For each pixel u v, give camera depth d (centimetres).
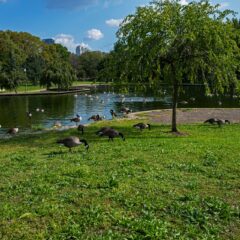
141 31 2575
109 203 1010
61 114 5069
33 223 884
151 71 2673
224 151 1741
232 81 2719
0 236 818
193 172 1345
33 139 2641
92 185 1165
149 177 1259
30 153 1928
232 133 2669
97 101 7188
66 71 10900
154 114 4266
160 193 1096
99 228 858
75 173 1315
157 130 2897
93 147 1984
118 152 1770
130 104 6462
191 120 3738
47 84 10700
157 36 2550
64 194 1082
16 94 9131
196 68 2764
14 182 1240
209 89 2786
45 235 819
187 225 872
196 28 2522
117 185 1159
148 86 2823
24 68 12369
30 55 13638
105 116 4797
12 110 5666
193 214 929
